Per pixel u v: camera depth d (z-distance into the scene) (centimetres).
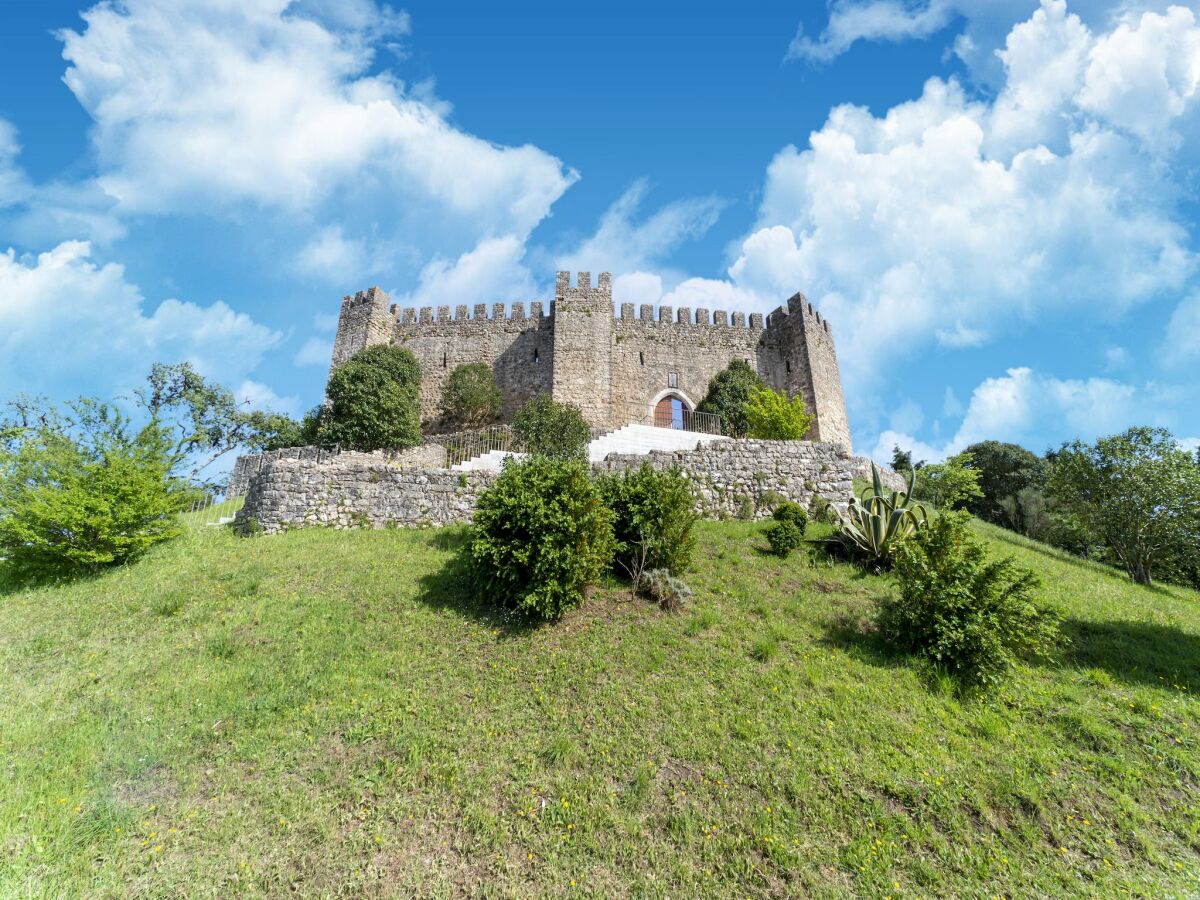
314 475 1355
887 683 670
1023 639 688
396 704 631
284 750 561
